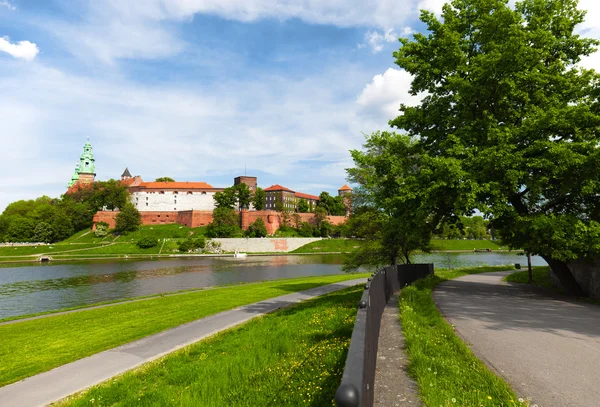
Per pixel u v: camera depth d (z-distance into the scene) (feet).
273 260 295.89
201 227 463.42
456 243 422.00
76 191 568.00
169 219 497.05
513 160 51.29
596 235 48.67
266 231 429.79
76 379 30.27
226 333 43.80
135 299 90.68
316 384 21.89
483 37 60.08
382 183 63.10
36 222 449.06
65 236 451.53
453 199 54.08
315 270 207.21
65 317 63.21
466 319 37.27
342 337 31.68
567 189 52.80
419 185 55.26
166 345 39.47
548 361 23.45
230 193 474.08
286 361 28.12
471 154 53.01
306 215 481.87
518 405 16.76
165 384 27.30
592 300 51.75
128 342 41.47
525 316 39.01
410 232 63.77
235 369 27.50
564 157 47.78
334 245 406.41
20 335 50.21
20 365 35.01
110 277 175.73
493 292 61.87
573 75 61.41
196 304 68.49
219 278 167.32
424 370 20.40
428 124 66.03
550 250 52.19
